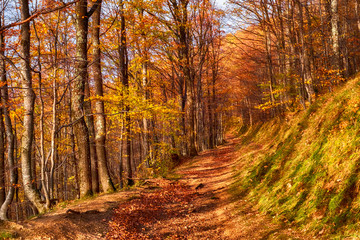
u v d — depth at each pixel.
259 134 28.30
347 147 6.25
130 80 21.08
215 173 16.28
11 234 5.89
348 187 5.30
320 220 5.45
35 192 10.17
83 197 11.91
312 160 7.46
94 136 14.09
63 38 18.08
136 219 8.80
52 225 6.93
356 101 7.31
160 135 24.38
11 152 12.52
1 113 12.88
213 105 34.00
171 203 10.97
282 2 18.31
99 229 7.63
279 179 8.84
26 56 10.02
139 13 17.61
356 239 4.28
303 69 14.49
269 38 21.56
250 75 30.30
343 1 21.16
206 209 9.94
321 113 9.41
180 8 23.67
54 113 9.12
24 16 9.89
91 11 12.65
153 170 18.66
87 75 12.71
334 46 13.42
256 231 6.75
